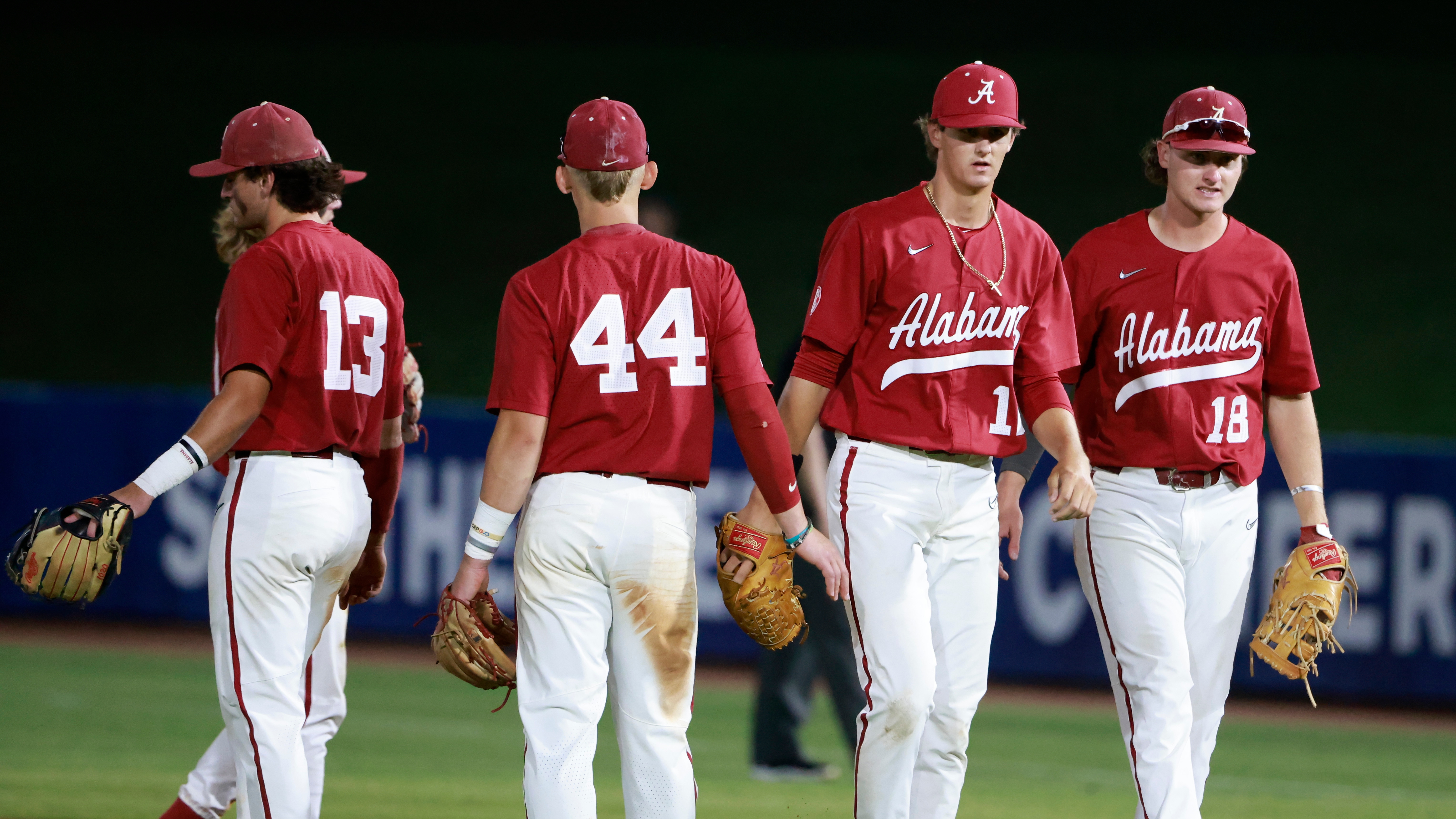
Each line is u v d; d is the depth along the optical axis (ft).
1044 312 49.16
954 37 282.15
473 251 237.86
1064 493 46.73
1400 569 113.60
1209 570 50.83
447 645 44.91
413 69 281.33
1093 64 273.75
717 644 127.34
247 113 47.60
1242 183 243.60
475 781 78.38
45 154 258.16
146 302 225.97
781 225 240.94
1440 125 253.65
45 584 43.96
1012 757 92.32
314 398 45.44
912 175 251.80
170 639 132.26
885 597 46.88
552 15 289.33
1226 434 50.29
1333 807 79.20
